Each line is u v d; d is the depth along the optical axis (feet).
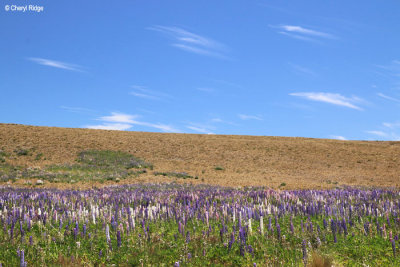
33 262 29.30
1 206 50.98
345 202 51.75
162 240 34.86
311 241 34.24
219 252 32.71
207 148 201.67
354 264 28.99
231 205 50.72
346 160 186.70
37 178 127.54
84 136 204.85
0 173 130.72
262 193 66.69
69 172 139.23
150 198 62.49
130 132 238.89
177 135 238.68
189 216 44.93
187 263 30.04
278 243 33.73
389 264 28.66
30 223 38.65
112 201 59.88
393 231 37.11
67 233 37.27
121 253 32.09
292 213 45.39
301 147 212.84
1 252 30.94
